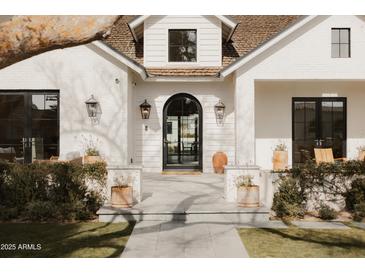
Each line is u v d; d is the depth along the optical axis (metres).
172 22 14.96
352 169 8.68
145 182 11.95
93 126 13.16
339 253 5.91
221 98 14.86
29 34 4.36
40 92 13.32
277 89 15.16
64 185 8.73
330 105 15.10
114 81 13.14
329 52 13.05
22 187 8.65
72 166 8.78
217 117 14.79
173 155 15.02
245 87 13.13
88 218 8.08
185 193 9.90
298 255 5.82
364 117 15.03
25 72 13.16
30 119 13.33
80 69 13.15
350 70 13.08
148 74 14.09
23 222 7.90
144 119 14.92
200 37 14.95
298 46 13.07
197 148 15.00
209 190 10.38
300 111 15.15
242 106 13.13
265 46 12.86
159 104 14.89
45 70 13.16
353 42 13.08
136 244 6.40
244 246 6.29
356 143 15.02
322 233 7.03
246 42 15.98
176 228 7.34
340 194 8.71
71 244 6.40
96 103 13.04
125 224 7.62
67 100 13.15
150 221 7.79
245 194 8.14
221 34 15.05
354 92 15.03
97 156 12.52
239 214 7.86
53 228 7.39
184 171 14.88
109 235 6.90
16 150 13.35
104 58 13.13
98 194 8.78
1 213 8.06
